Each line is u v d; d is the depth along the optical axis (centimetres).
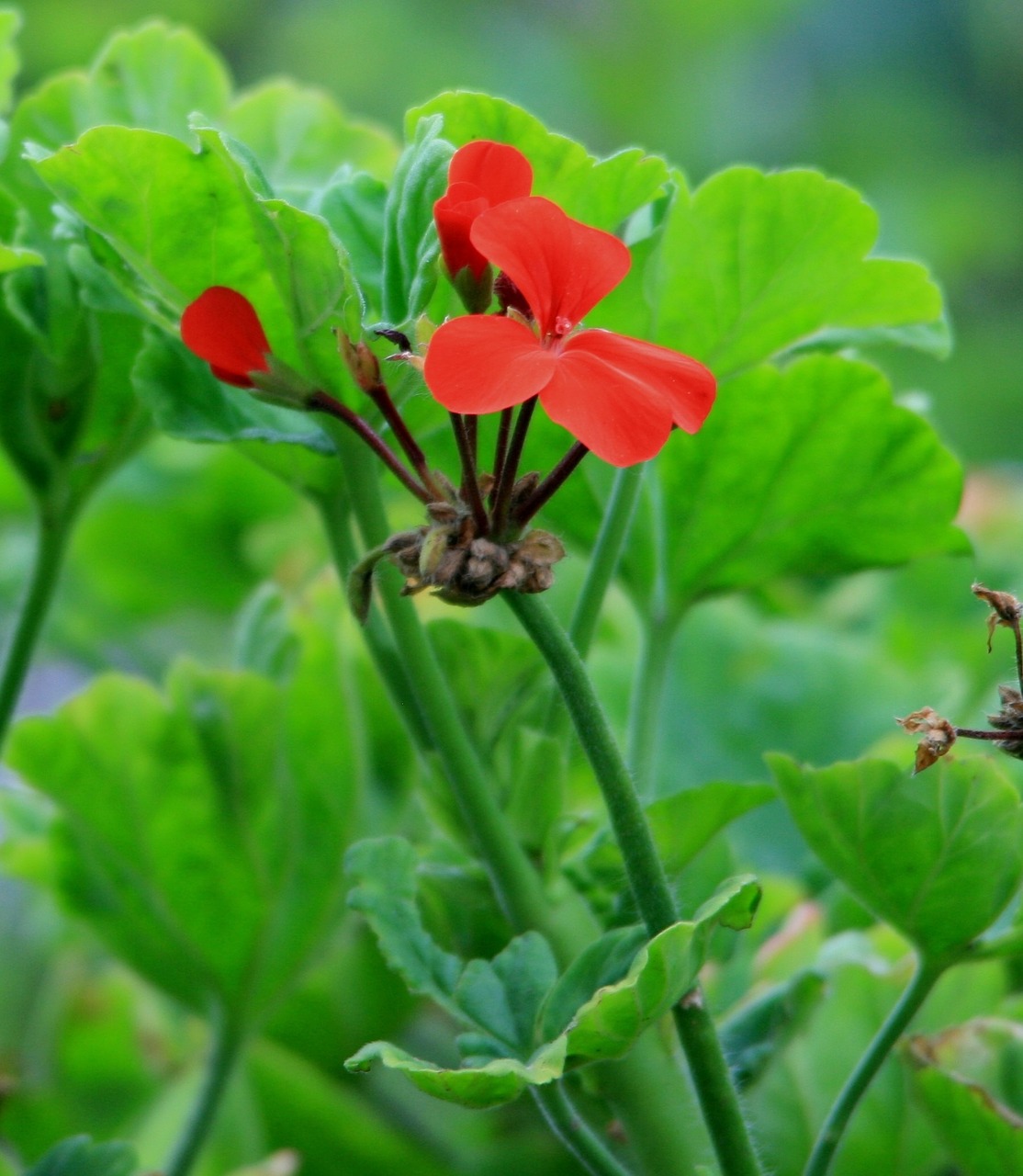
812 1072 75
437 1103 81
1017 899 70
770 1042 72
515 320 64
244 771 76
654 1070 68
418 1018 83
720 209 72
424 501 65
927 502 75
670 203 71
